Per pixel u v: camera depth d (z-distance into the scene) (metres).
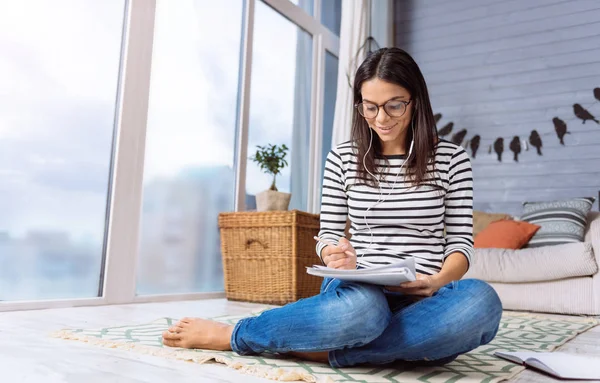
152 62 2.47
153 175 2.47
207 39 2.78
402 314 1.11
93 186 2.20
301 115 3.52
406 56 1.22
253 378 1.04
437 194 1.23
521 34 3.96
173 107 2.58
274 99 3.28
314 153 3.60
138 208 2.35
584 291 2.64
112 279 2.23
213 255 2.82
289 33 3.44
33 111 1.98
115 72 2.29
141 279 2.41
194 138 2.70
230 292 2.73
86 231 2.17
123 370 1.07
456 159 1.27
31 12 1.98
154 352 1.24
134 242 2.33
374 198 1.25
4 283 1.90
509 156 3.86
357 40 3.69
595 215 3.08
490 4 4.11
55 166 2.06
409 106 1.23
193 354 1.21
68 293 2.11
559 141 3.70
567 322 2.31
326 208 1.34
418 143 1.24
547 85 3.81
